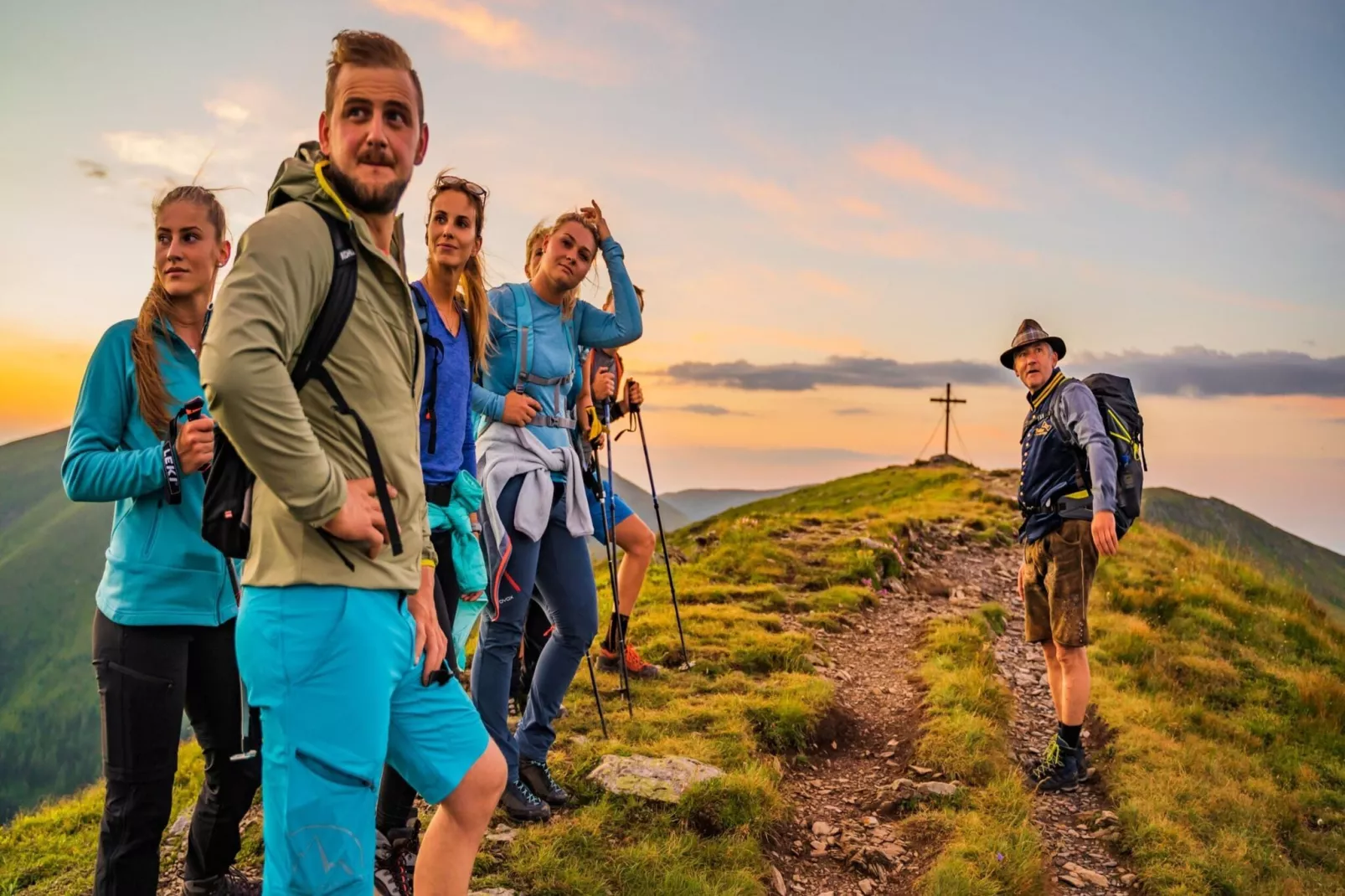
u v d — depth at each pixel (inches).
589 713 264.4
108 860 136.9
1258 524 6934.1
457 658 172.1
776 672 323.6
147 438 142.2
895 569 524.4
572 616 206.4
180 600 137.8
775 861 204.2
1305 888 234.5
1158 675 399.2
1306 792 301.9
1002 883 203.3
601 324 231.6
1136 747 295.0
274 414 86.7
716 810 209.5
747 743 249.1
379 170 98.4
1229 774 297.6
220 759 149.3
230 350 85.2
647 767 221.9
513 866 178.2
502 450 197.3
